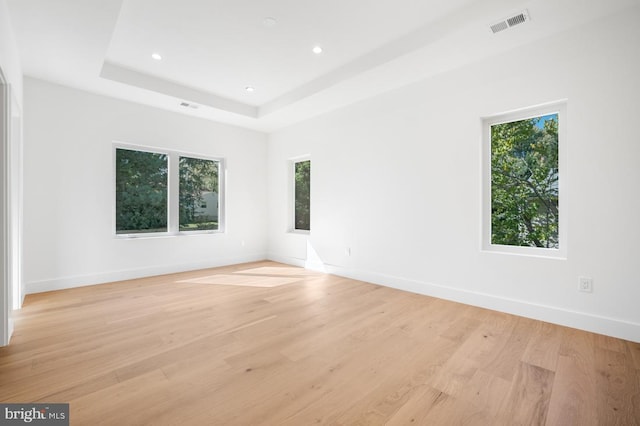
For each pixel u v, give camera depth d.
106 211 4.16
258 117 5.11
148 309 3.10
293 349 2.24
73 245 3.91
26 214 3.57
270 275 4.70
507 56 2.98
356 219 4.45
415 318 2.88
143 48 3.25
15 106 2.86
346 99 4.27
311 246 5.15
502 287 3.06
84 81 3.68
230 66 3.65
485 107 3.14
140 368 1.96
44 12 2.40
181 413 1.53
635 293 2.37
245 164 5.73
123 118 4.28
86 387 1.75
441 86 3.47
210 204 5.41
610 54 2.45
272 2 2.51
